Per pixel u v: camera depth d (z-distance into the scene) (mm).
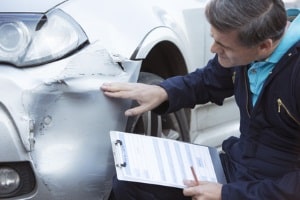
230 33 2049
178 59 3027
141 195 2365
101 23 2500
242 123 2350
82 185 2361
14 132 2221
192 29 3145
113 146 2271
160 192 2377
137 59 2531
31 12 2393
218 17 2043
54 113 2287
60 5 2453
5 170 2266
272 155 2248
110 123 2412
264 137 2260
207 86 2590
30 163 2256
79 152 2338
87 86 2344
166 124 3094
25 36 2332
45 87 2260
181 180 2285
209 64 2617
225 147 2533
